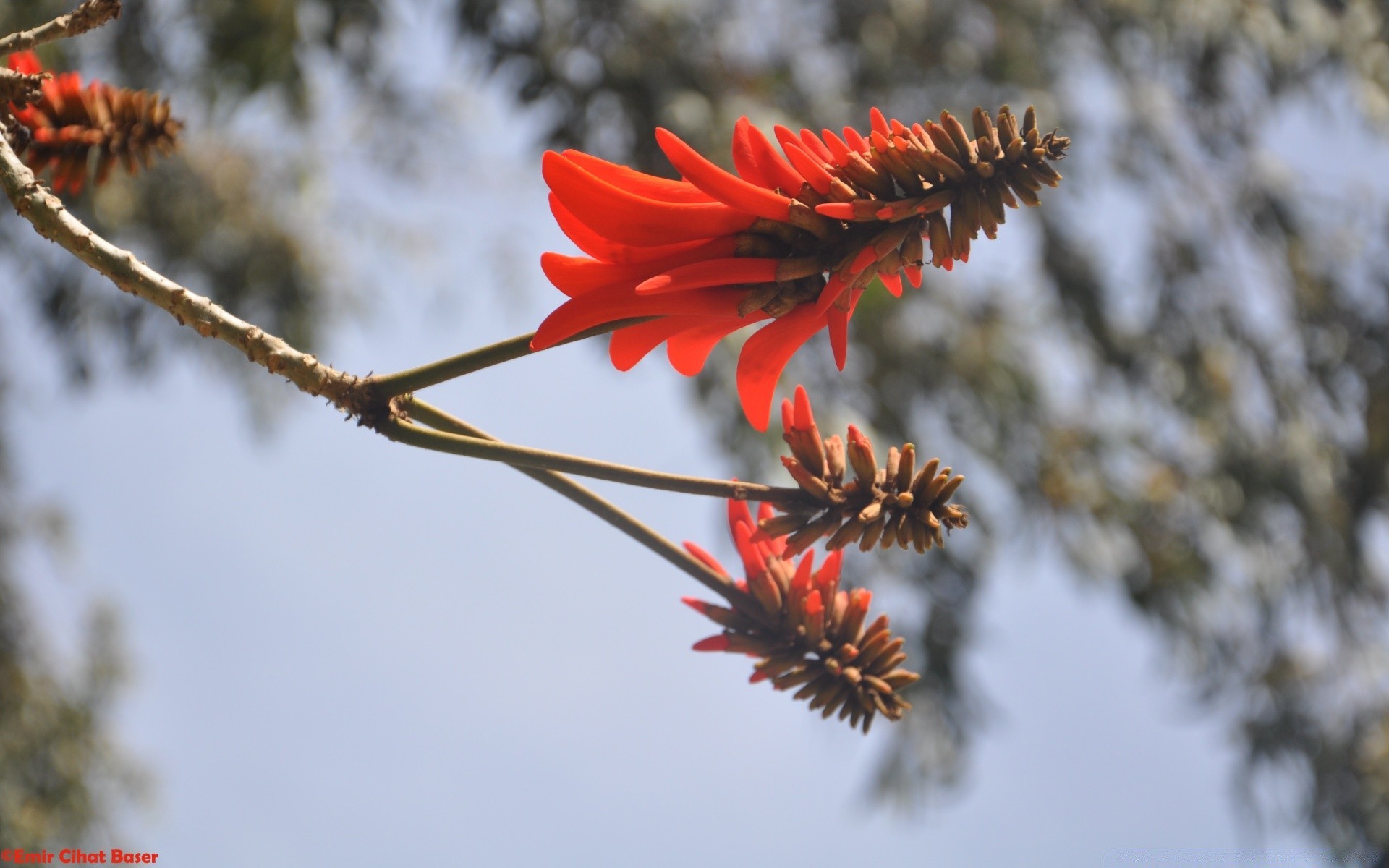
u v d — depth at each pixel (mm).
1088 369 4191
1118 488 4094
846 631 779
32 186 728
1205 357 4203
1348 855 4414
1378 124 3947
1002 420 3906
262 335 689
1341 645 4496
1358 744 4473
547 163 593
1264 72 3967
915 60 3670
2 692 4031
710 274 599
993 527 3977
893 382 3693
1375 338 4320
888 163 623
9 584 4172
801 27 3584
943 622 3877
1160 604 4156
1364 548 4391
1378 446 4324
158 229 3533
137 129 974
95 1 790
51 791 4035
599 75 2961
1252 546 4246
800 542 670
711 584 778
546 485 750
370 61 3023
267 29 2627
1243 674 4516
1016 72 3699
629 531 768
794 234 623
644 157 3004
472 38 2949
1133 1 3871
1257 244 4371
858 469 669
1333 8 3990
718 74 3295
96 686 4336
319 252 3926
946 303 3891
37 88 786
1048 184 615
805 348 3508
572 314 616
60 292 3490
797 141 656
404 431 669
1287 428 4273
